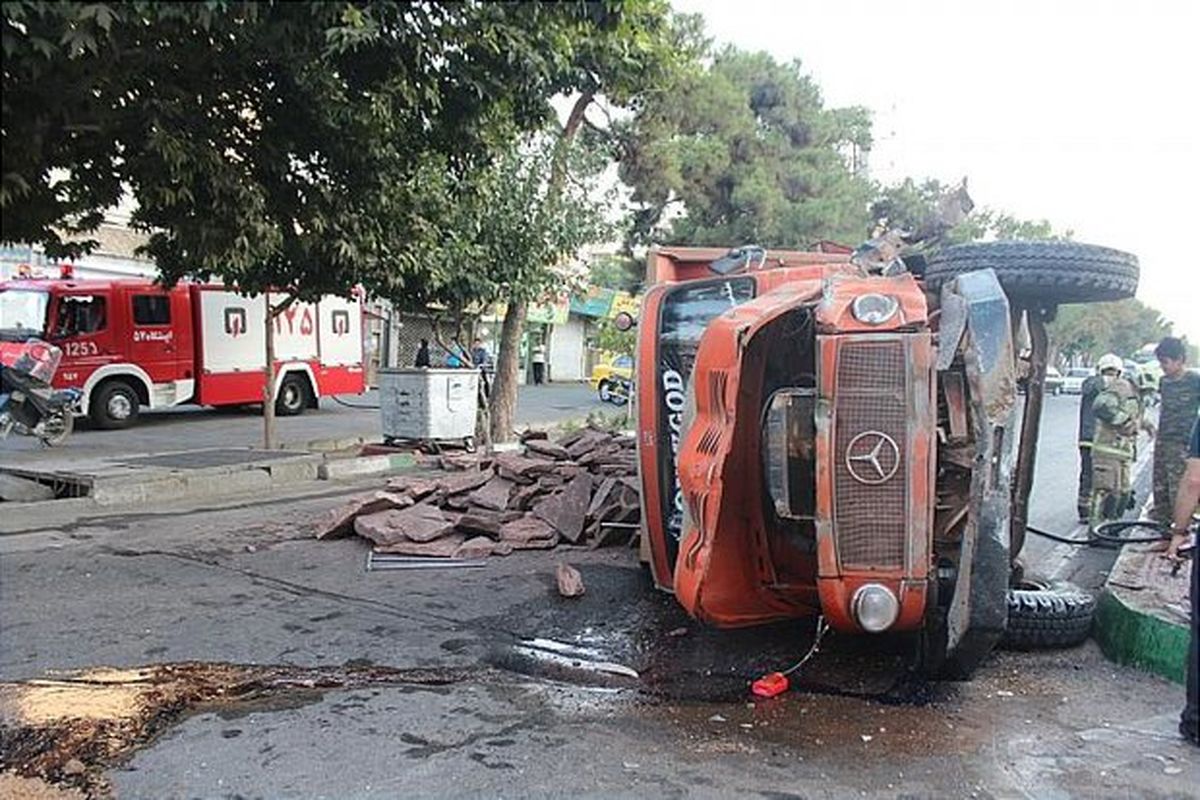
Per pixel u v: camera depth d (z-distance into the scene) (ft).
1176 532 17.52
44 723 15.35
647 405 21.42
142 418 72.64
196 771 13.73
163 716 15.84
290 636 20.31
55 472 39.04
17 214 12.30
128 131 14.25
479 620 21.52
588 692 17.12
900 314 15.02
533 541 28.43
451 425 50.70
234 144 15.85
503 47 15.01
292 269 34.27
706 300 20.90
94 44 10.29
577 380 148.36
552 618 21.66
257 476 42.06
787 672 18.03
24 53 10.05
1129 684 17.65
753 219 81.46
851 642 19.62
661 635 20.35
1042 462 56.39
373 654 19.21
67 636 20.18
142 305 65.87
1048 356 21.44
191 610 22.24
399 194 20.72
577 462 32.68
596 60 32.14
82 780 13.39
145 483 38.09
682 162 75.10
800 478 16.16
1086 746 14.85
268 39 12.81
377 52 14.26
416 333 110.52
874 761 14.21
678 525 21.38
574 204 52.65
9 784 13.17
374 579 25.18
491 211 48.75
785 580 18.48
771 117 88.53
